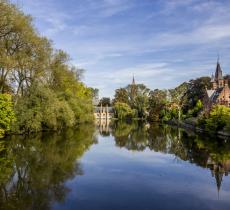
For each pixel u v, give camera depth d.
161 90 147.62
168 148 44.38
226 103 96.62
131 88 176.00
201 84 131.12
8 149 37.88
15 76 51.78
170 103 133.12
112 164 31.42
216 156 37.25
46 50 54.69
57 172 27.11
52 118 55.81
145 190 22.30
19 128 51.56
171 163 32.59
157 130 81.50
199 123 80.56
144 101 160.75
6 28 45.34
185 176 26.75
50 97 55.22
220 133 65.06
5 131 48.22
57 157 34.06
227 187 23.42
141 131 77.88
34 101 52.94
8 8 44.31
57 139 50.41
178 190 22.50
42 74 53.22
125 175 26.69
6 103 45.34
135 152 40.06
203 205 19.38
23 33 46.88
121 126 100.88
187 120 103.88
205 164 32.12
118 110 157.00
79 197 20.41
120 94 173.88
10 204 18.70
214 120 68.06
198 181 25.11
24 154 35.00
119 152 39.72
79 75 77.38
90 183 23.78
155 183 24.27
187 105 127.06
